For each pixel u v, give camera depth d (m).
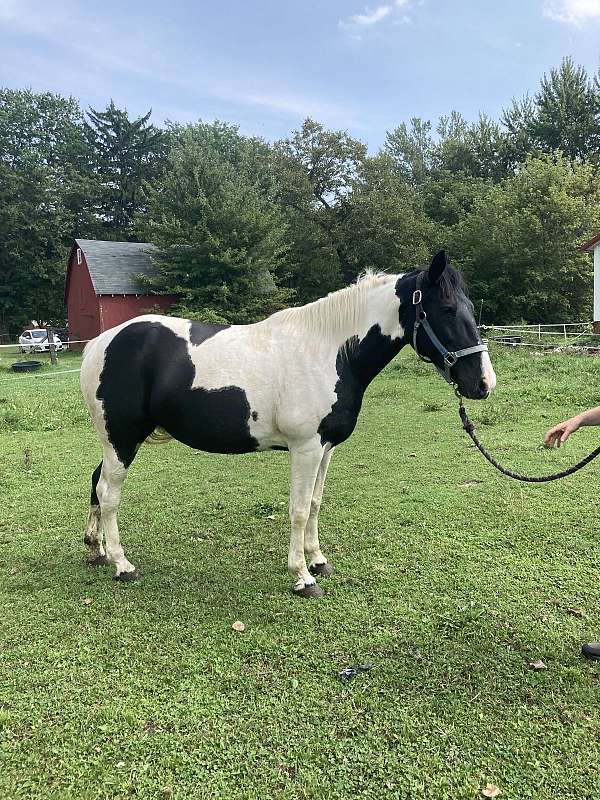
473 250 25.83
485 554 3.82
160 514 4.75
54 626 3.07
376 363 3.37
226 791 1.99
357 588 3.43
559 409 8.38
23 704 2.45
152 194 24.69
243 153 36.81
